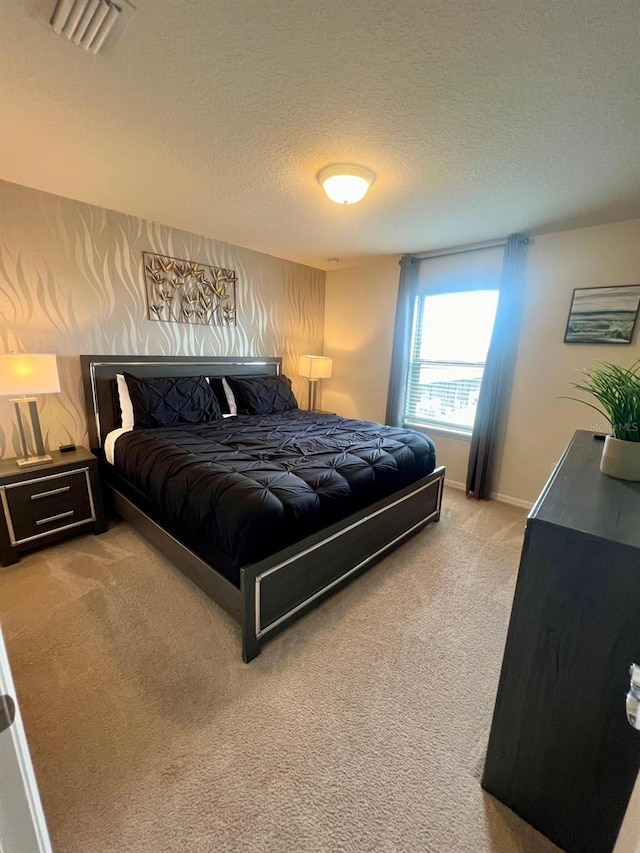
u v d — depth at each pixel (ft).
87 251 8.84
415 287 12.58
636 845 2.02
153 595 6.48
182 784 3.71
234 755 4.00
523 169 6.47
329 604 6.44
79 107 5.01
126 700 4.59
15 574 7.02
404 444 8.39
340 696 4.74
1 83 4.52
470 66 4.15
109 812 3.47
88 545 8.07
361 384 14.66
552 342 9.96
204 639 5.56
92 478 8.27
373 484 7.00
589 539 2.79
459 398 12.26
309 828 3.40
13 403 7.65
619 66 4.06
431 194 7.56
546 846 3.32
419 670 5.16
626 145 5.64
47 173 7.08
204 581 5.86
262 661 5.22
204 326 11.53
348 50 3.97
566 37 3.72
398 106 4.89
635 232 8.55
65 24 3.65
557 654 3.07
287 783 3.76
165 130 5.55
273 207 8.57
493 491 11.51
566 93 4.54
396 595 6.73
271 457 7.01
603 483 3.84
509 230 9.67
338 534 6.24
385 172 6.67
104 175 7.12
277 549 5.37
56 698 4.60
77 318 8.92
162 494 6.66
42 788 3.66
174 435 8.44
